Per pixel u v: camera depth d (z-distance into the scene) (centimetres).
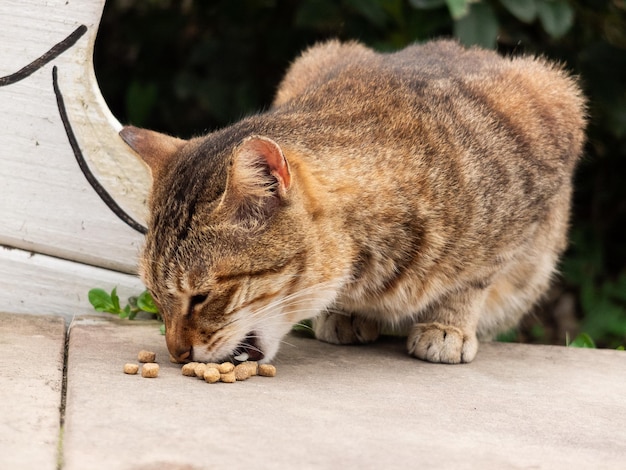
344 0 600
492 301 463
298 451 263
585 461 274
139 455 252
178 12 682
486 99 415
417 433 289
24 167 435
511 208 398
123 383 321
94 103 433
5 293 441
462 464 263
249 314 346
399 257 376
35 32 427
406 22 596
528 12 551
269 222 339
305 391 332
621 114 613
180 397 309
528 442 289
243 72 663
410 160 374
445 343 398
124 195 439
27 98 431
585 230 660
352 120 381
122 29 721
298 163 351
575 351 431
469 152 388
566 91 453
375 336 433
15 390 304
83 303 445
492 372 385
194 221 336
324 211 353
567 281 666
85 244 443
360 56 472
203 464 248
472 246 389
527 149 409
